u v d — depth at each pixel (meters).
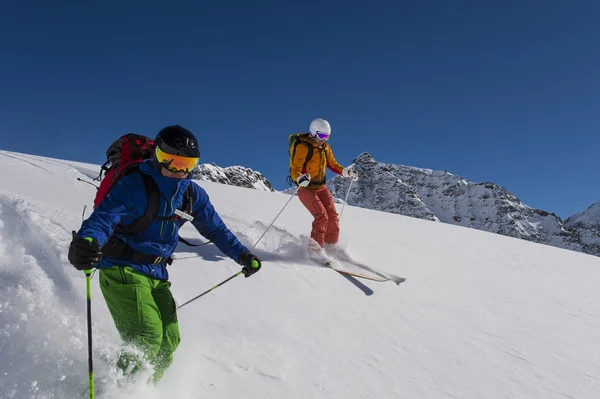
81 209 6.35
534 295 6.14
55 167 10.01
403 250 7.34
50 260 3.64
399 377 3.36
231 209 8.24
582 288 6.97
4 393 1.98
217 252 5.28
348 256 6.34
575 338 4.81
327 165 6.82
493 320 4.95
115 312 2.44
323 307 4.36
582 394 3.61
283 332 3.64
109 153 2.67
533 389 3.56
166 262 2.65
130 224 2.42
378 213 12.29
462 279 6.30
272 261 5.41
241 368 2.95
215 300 3.92
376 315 4.48
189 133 2.46
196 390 2.57
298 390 2.86
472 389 3.41
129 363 2.28
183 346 3.00
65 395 2.10
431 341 4.13
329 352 3.50
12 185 7.23
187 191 2.66
